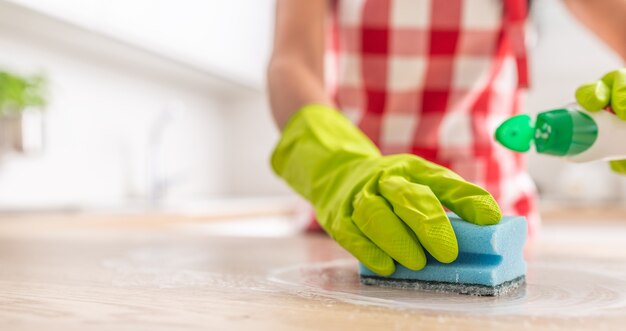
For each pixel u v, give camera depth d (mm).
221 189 2607
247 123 2633
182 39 1906
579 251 712
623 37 846
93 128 1925
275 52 818
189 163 2377
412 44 1040
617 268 570
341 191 561
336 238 518
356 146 627
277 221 2023
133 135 2109
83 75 1879
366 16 1039
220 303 406
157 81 2217
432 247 444
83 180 1888
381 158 554
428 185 501
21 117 1574
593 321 348
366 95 1084
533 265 594
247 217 1872
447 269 456
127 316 362
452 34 1033
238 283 502
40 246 822
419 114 1084
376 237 469
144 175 2168
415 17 1029
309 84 742
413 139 1095
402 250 458
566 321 348
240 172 2645
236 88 2477
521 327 333
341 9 1059
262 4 2430
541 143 489
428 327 332
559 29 2195
